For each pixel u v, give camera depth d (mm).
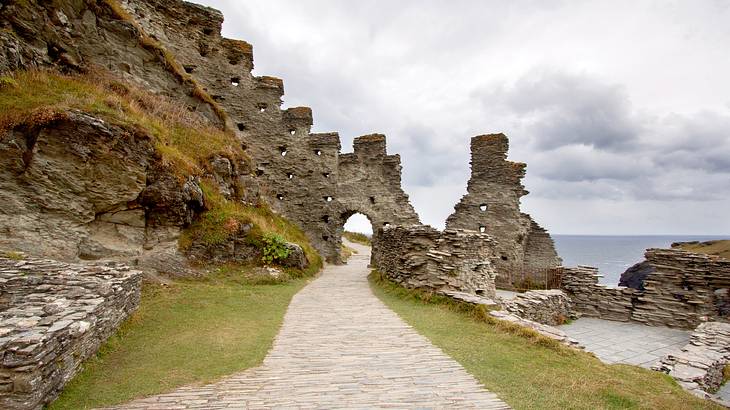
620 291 21875
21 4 17531
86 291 9453
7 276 10219
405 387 7336
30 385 5715
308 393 7074
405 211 34750
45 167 14125
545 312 18172
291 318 12711
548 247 32188
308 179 35469
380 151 35656
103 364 8352
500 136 32344
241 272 18344
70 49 19594
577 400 6883
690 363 11703
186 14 33406
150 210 16859
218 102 34438
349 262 37344
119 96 20172
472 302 13266
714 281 19828
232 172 24031
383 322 12188
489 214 31922
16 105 14547
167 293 14391
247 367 8352
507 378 7793
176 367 8320
